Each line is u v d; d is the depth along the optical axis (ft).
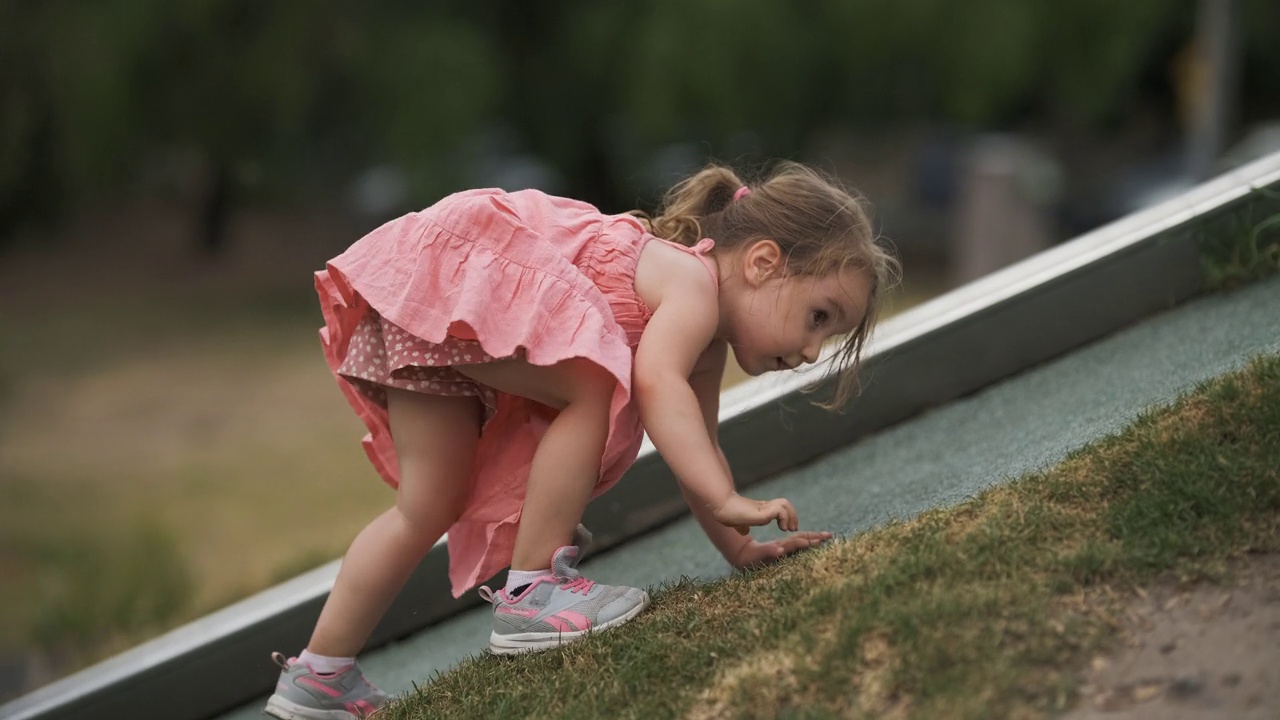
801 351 8.74
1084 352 11.85
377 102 61.16
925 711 5.80
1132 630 6.11
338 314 8.86
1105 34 62.28
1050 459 8.84
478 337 7.95
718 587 7.97
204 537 26.12
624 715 6.61
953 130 87.81
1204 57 30.81
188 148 63.57
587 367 8.17
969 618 6.27
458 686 7.79
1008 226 30.40
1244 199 12.02
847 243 8.65
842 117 65.10
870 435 11.75
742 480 11.41
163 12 58.44
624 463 8.87
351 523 26.08
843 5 59.93
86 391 46.88
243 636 11.07
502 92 62.64
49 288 75.66
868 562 7.24
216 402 43.39
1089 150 91.97
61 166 61.31
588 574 10.64
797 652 6.48
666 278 8.41
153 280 77.20
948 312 12.01
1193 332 11.23
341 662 8.67
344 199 88.94
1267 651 5.79
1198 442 7.48
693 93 58.65
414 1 63.52
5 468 35.22
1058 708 5.70
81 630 20.63
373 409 8.96
